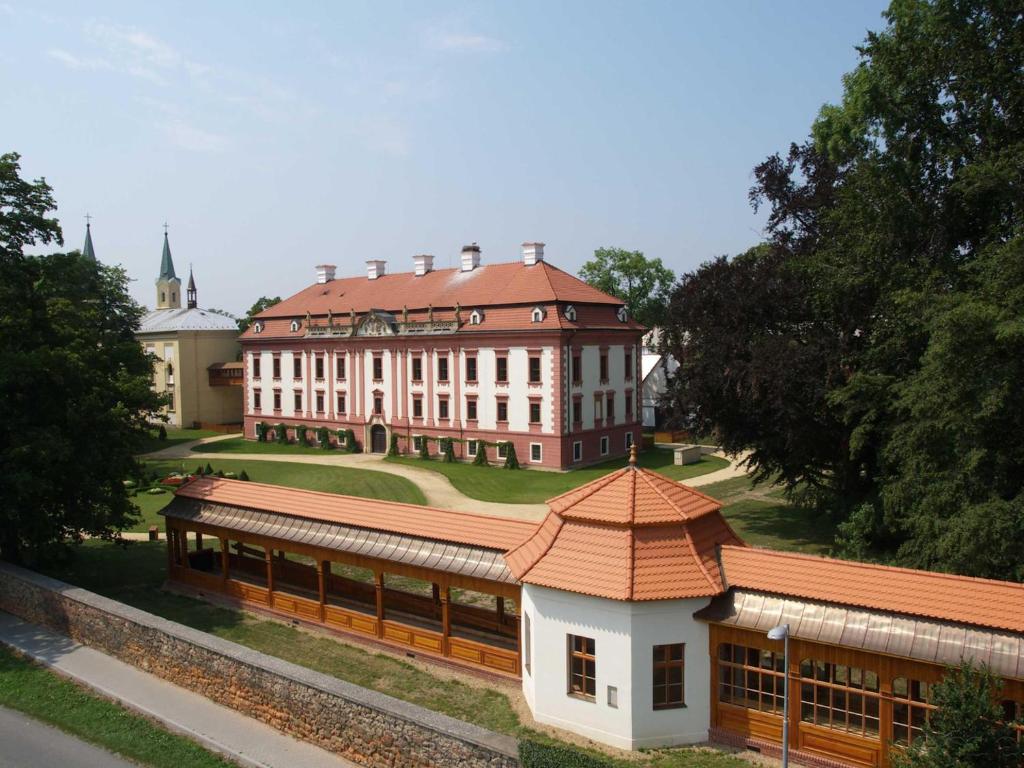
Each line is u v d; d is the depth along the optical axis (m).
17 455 25.12
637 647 16.03
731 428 34.84
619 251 94.69
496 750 13.44
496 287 60.09
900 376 27.30
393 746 14.96
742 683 16.41
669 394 36.88
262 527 25.00
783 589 15.94
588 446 57.44
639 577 16.19
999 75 23.58
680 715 16.33
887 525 26.05
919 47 25.22
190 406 84.00
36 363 26.28
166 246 107.25
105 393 29.69
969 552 19.14
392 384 64.19
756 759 15.67
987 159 23.72
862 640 14.67
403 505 22.89
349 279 75.25
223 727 17.23
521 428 56.69
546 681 17.36
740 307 33.41
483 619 22.95
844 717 15.42
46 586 23.98
